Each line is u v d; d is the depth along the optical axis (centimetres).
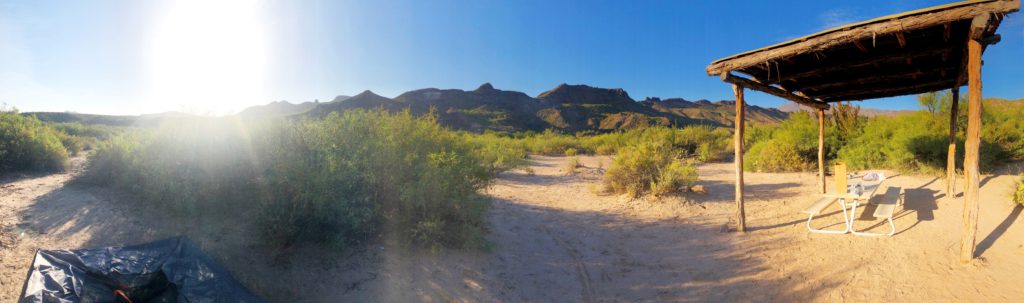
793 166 1216
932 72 653
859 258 520
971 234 468
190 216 516
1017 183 677
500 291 462
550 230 709
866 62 577
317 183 471
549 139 2967
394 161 550
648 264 555
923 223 612
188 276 354
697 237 658
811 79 750
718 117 16075
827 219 694
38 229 475
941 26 472
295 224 460
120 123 5288
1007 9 382
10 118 900
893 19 444
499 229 679
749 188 995
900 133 1025
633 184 945
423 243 513
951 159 729
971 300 403
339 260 458
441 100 13025
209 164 541
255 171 552
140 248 379
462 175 570
